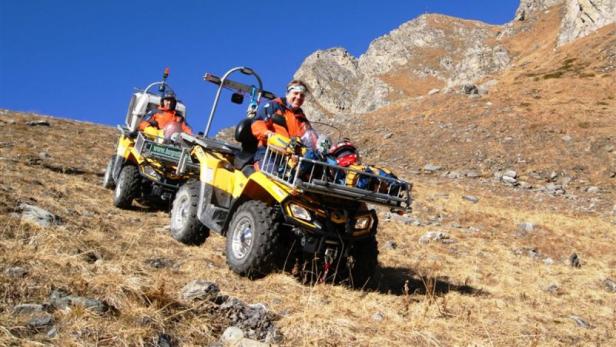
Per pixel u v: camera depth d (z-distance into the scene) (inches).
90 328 136.6
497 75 2412.6
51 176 399.2
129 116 422.3
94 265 194.5
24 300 149.2
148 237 274.4
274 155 236.8
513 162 1130.7
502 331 203.9
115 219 307.1
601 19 2704.2
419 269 317.1
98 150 660.7
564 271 381.4
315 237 227.5
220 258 254.8
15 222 225.5
